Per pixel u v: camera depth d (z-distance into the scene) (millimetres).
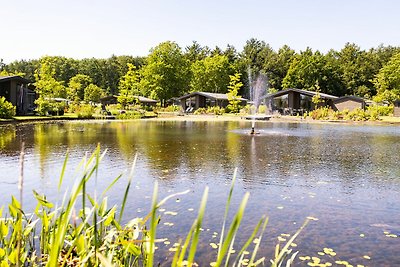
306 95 44469
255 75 75812
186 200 5664
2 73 48812
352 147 13289
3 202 5289
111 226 2734
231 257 3574
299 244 3951
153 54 60156
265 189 6504
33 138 15234
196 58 83375
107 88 80875
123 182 6859
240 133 19453
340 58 76938
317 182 7152
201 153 11164
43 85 36844
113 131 20000
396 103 44031
